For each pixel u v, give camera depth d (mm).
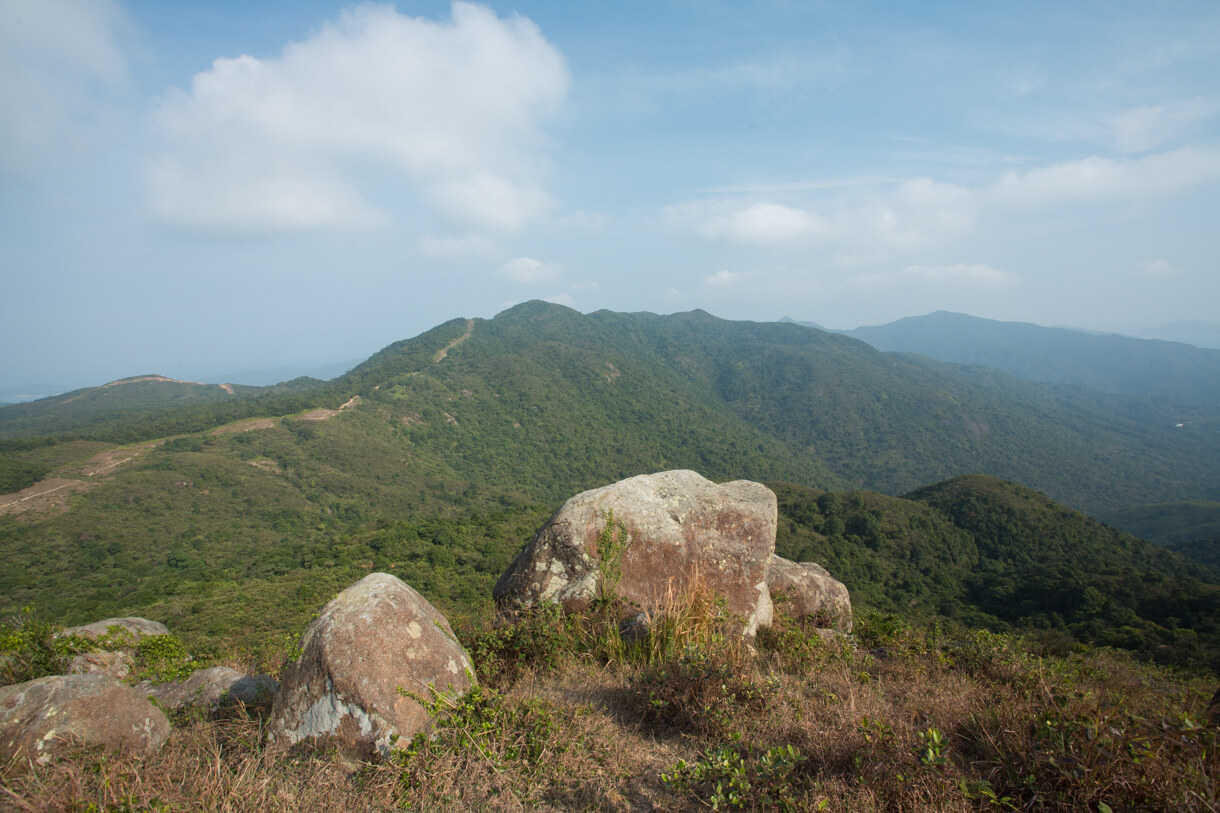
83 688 3477
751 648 5316
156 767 3158
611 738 3570
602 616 5836
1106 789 2514
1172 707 3738
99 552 47125
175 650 5242
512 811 2951
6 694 3420
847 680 4508
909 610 40125
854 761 2955
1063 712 3111
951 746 3217
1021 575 43375
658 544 6266
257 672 5484
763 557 6375
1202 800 2314
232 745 3551
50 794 2818
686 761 3316
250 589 31031
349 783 3145
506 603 6305
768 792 2812
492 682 4559
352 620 3619
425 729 3457
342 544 40375
